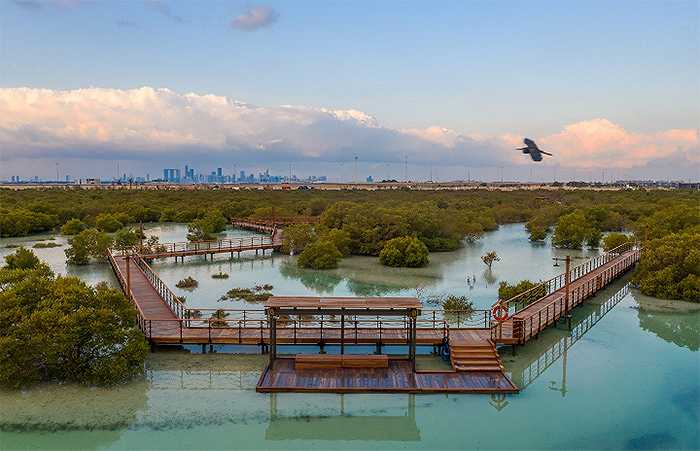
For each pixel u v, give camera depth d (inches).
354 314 732.7
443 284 1438.2
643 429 602.9
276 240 2223.2
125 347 729.6
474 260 1840.6
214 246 2038.6
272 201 3732.8
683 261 1264.8
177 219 3191.4
